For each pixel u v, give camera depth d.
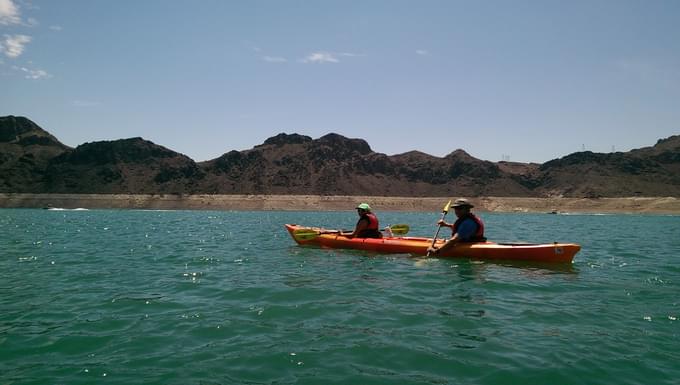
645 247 18.53
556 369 4.98
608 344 5.82
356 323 6.72
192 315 7.23
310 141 167.12
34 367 5.09
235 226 34.31
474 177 144.88
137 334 6.27
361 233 15.40
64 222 38.91
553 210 99.69
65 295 8.77
